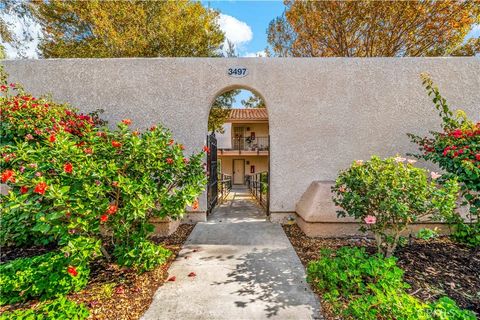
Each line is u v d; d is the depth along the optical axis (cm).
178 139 541
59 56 1105
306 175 537
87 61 539
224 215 625
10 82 535
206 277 305
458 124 434
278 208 541
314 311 238
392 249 338
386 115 529
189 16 1074
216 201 754
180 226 524
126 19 1001
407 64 528
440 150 412
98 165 282
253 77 538
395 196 301
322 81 534
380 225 332
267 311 238
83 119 472
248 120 1770
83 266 272
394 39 1057
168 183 360
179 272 318
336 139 535
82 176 266
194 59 540
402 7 976
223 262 347
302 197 520
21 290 250
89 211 264
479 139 367
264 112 1964
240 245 412
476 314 227
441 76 524
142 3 1041
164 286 284
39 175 262
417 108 527
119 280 295
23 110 415
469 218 421
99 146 316
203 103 541
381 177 313
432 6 952
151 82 541
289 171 538
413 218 308
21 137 402
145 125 541
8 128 398
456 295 259
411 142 525
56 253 331
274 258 360
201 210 554
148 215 335
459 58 523
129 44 1005
